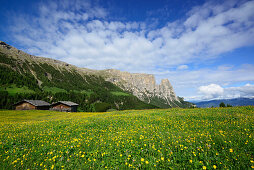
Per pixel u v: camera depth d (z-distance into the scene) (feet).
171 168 18.60
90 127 49.78
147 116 67.77
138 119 60.54
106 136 36.42
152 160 21.22
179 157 21.42
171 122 47.75
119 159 22.48
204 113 63.93
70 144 30.94
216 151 22.00
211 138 27.63
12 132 48.24
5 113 180.86
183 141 27.45
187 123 45.57
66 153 26.22
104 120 61.67
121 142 29.53
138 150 24.88
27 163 23.00
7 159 24.35
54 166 21.76
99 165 21.08
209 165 19.04
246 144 23.50
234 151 21.06
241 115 50.55
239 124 37.68
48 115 179.11
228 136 27.94
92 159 22.79
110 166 20.79
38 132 46.11
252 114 51.70
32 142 34.60
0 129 54.80
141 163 20.63
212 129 34.81
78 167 20.93
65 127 52.19
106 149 26.78
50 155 25.54
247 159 19.06
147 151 24.90
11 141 35.24
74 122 62.69
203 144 24.94
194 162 19.71
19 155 26.45
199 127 39.04
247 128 33.76
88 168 20.67
